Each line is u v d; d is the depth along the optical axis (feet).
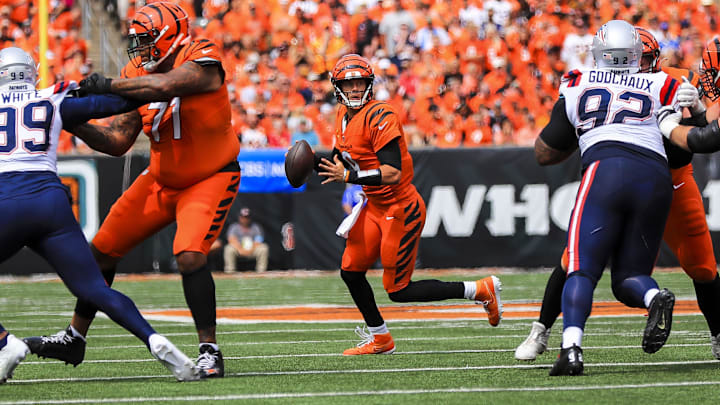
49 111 51.01
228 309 108.99
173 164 56.18
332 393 47.93
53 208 50.24
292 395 47.32
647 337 48.83
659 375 53.16
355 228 66.59
